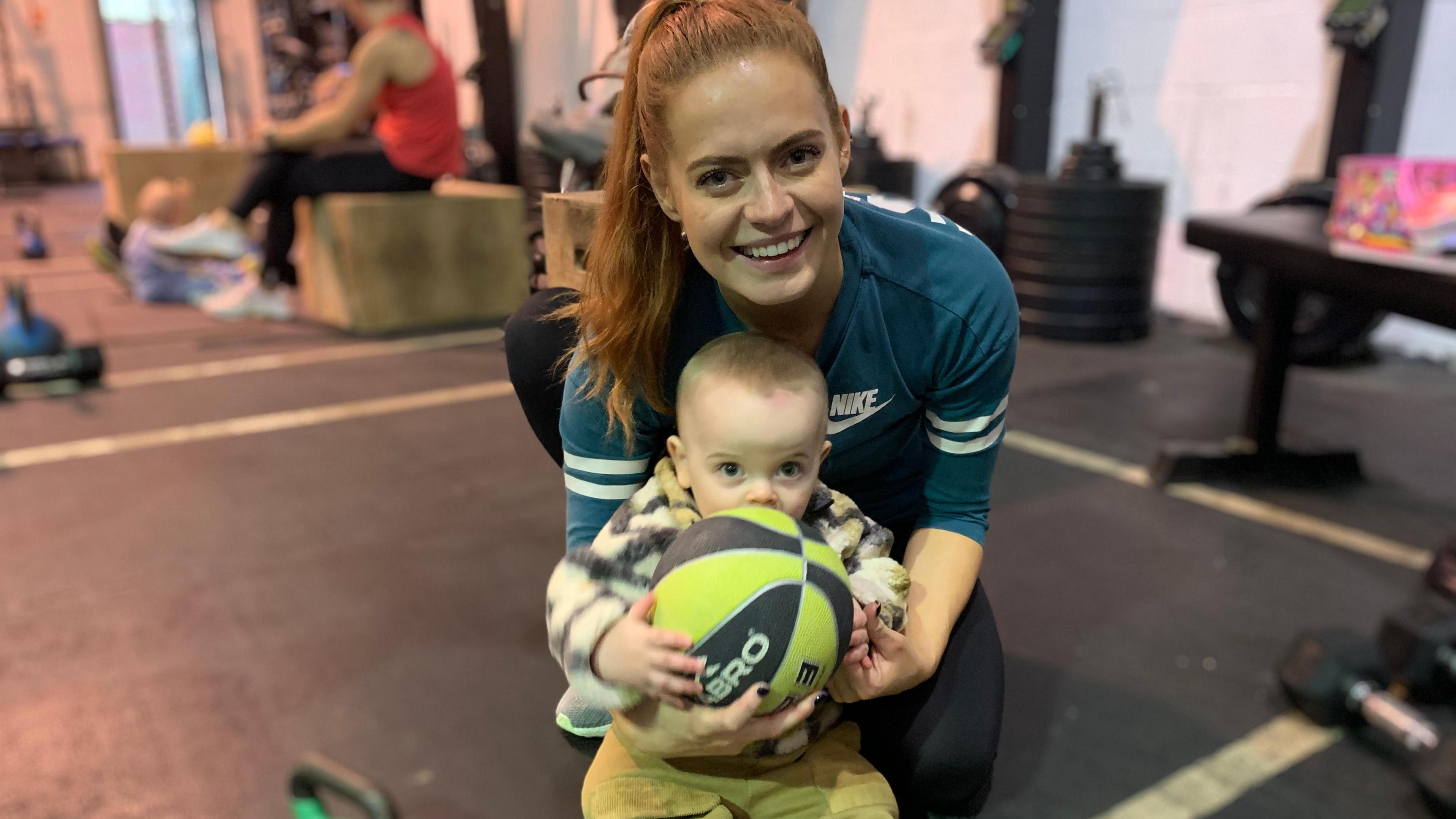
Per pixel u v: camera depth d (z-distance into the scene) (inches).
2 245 274.7
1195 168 167.3
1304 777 58.8
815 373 32.9
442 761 60.3
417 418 127.9
